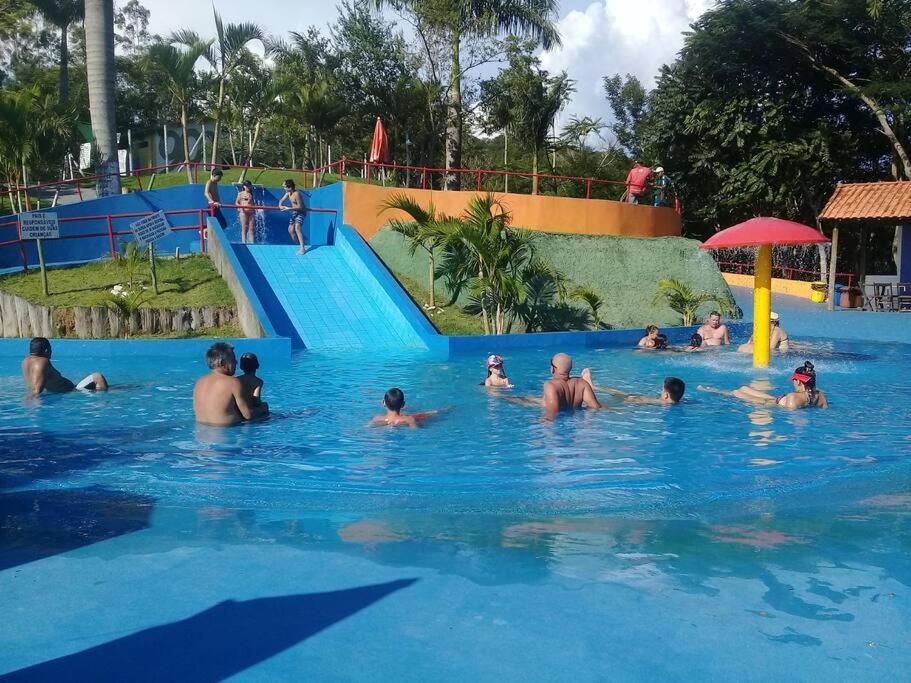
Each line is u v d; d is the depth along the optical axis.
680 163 33.94
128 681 2.84
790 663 2.99
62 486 5.53
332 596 3.61
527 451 6.68
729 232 11.92
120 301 14.06
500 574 3.90
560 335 15.58
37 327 13.95
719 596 3.64
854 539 4.45
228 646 3.11
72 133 28.45
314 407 8.87
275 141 46.19
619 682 2.83
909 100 27.86
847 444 6.98
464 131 39.25
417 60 30.55
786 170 29.33
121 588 3.70
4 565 4.01
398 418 7.93
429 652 3.06
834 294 22.61
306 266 17.92
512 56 30.05
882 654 3.06
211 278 16.47
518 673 2.90
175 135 46.94
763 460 6.36
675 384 9.11
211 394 7.86
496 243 15.58
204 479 5.70
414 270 18.25
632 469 6.04
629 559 4.12
